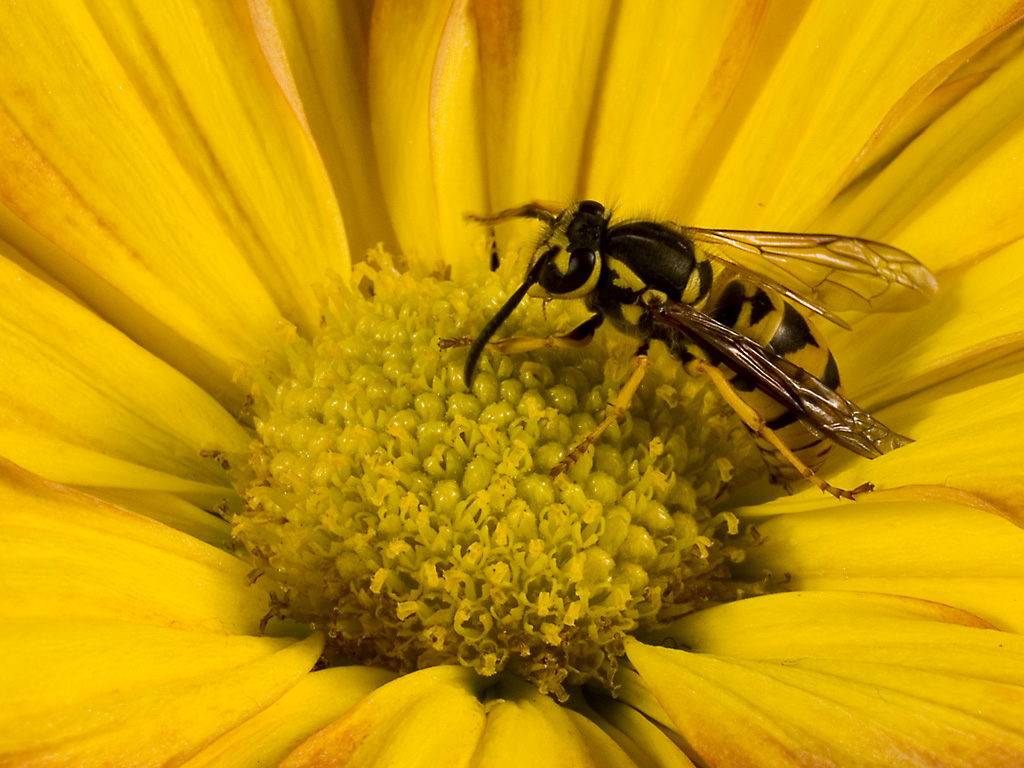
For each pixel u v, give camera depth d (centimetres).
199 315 10
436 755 8
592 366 10
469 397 9
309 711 9
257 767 8
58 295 9
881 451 9
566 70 10
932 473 9
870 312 10
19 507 9
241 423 10
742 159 10
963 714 8
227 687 8
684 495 9
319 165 10
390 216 10
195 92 10
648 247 9
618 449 9
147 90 10
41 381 9
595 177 10
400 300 10
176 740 8
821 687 8
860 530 9
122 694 8
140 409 10
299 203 10
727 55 10
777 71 10
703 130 10
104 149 9
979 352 9
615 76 10
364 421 9
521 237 10
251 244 10
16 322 9
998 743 8
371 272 10
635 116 10
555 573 9
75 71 9
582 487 9
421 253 10
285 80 10
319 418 9
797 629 9
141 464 10
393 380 9
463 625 9
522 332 10
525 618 9
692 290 9
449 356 9
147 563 9
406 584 9
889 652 9
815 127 10
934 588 9
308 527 9
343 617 9
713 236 10
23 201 9
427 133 10
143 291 10
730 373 10
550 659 9
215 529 9
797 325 9
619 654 9
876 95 10
